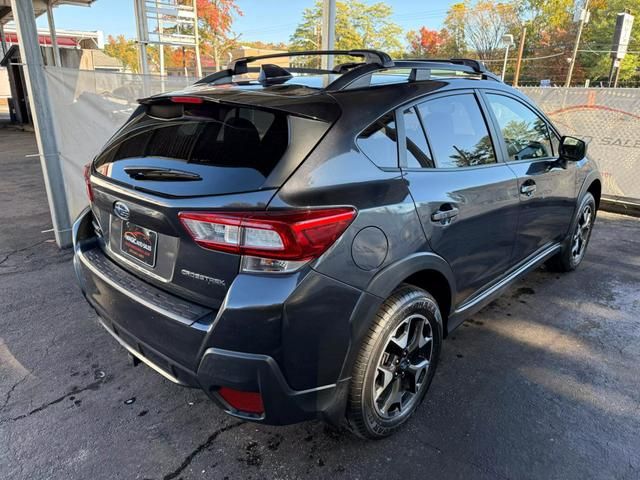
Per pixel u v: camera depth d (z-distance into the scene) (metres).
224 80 2.81
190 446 2.22
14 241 5.09
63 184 4.73
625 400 2.54
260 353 1.69
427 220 2.17
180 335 1.80
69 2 16.50
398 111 2.20
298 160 1.75
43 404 2.50
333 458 2.14
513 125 3.12
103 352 3.00
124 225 2.19
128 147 2.29
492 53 48.09
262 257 1.66
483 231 2.63
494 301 3.74
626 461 2.11
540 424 2.36
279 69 2.56
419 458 2.14
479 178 2.57
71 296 3.78
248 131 1.89
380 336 1.99
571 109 7.02
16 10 4.19
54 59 18.00
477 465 2.09
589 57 43.66
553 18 44.91
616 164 6.64
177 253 1.87
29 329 3.26
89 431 2.31
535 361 2.91
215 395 1.81
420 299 2.17
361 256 1.85
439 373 2.78
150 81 5.41
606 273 4.32
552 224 3.57
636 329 3.31
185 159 1.94
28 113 18.91
